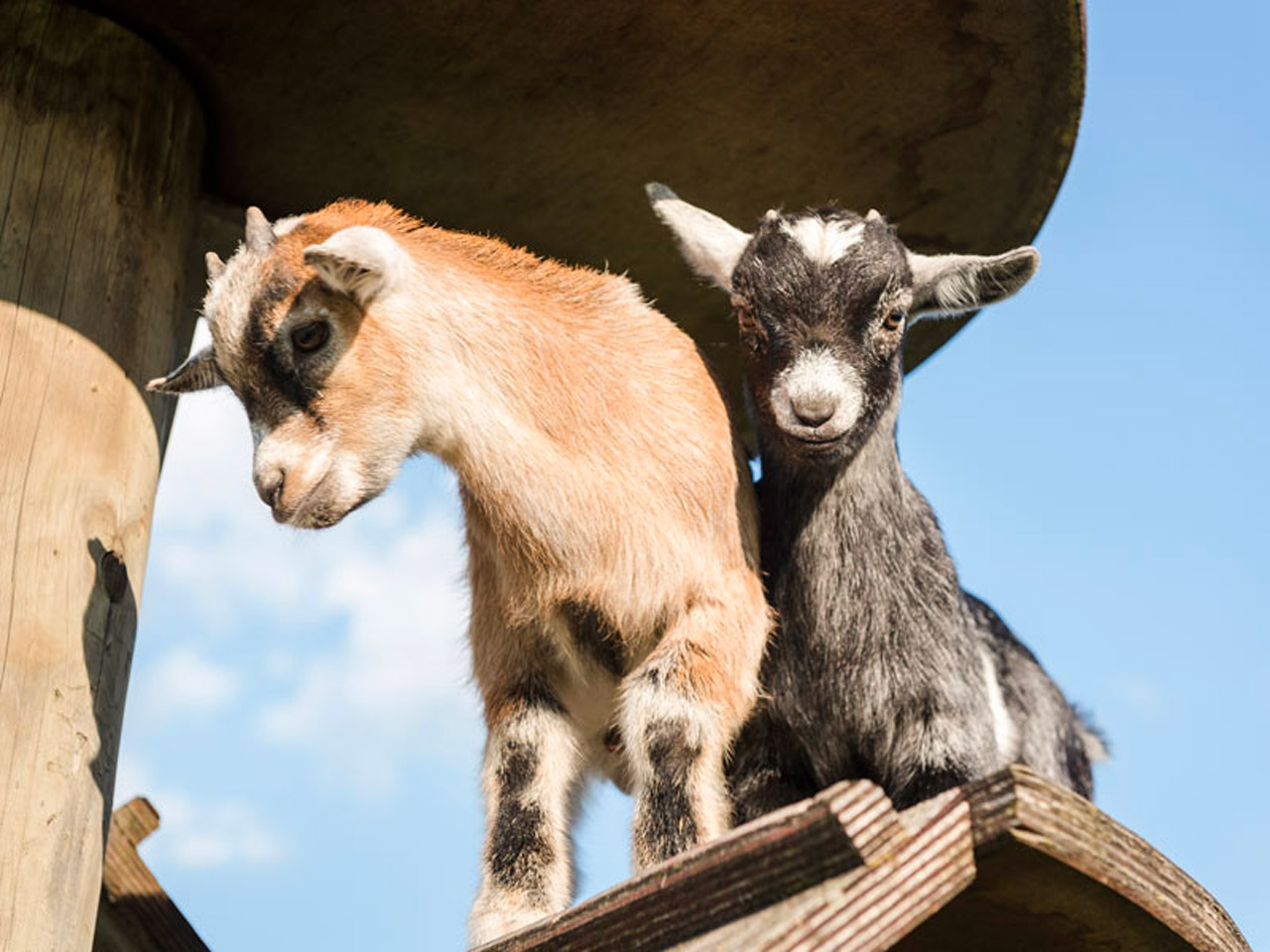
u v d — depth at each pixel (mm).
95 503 5441
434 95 6211
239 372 5273
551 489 5250
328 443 5191
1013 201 6582
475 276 5477
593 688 5465
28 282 5559
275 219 6734
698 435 5434
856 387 5398
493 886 5055
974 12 5852
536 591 5316
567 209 6781
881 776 5566
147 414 5742
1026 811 3879
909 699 5504
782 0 5828
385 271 5125
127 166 5871
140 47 5992
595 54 6047
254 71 6109
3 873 4875
